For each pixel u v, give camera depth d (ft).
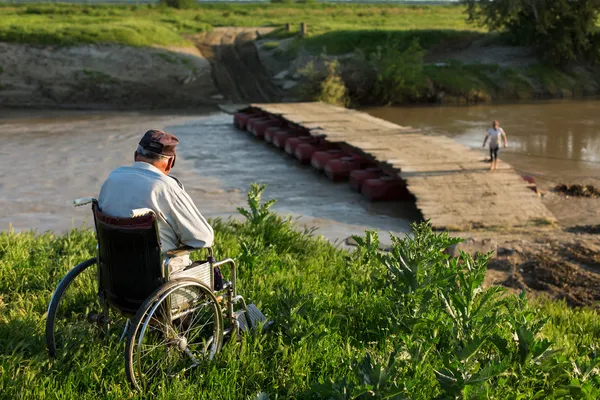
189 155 80.69
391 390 11.69
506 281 30.81
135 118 117.50
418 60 149.59
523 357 14.29
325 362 14.97
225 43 177.27
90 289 18.88
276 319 16.93
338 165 65.46
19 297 18.85
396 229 47.70
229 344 15.19
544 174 70.03
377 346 16.60
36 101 130.31
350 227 47.80
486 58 159.33
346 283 22.86
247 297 19.31
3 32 142.92
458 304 15.30
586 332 21.84
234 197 57.77
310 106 106.52
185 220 13.89
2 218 47.70
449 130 104.42
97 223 13.93
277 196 58.95
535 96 147.23
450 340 15.67
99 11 227.61
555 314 23.54
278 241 29.63
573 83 152.15
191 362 14.55
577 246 36.19
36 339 15.31
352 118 89.61
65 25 157.69
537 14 147.43
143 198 13.58
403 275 16.98
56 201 54.75
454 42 167.63
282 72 152.15
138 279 13.66
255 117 102.94
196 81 145.28
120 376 13.80
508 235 43.45
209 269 14.87
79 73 137.59
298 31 176.35
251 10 266.77
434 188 52.65
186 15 239.09
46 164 72.74
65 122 110.83
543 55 157.48
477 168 58.08
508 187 53.47
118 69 141.59
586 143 89.86
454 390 12.12
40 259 23.35
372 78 141.08
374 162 63.87
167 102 135.44
